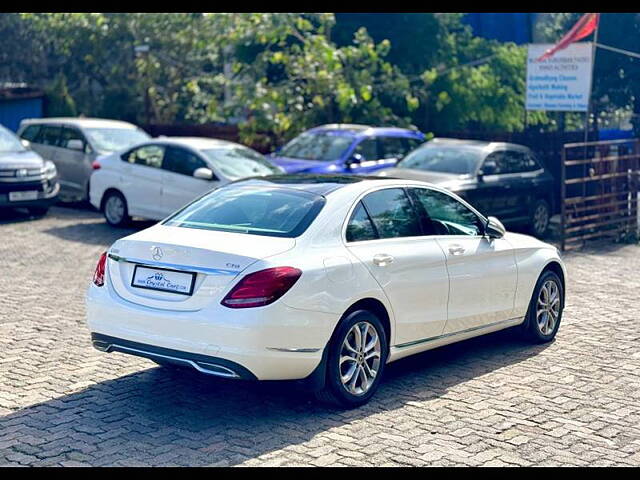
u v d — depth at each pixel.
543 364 8.07
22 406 6.64
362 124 21.88
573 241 16.31
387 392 7.14
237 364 6.04
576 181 15.50
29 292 10.82
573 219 15.73
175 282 6.32
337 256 6.55
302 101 21.45
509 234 8.64
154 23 28.06
